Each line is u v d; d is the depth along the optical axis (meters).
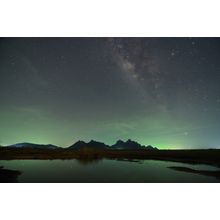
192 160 20.12
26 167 13.82
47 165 15.19
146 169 13.62
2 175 10.72
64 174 11.45
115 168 14.13
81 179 10.25
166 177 10.80
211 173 11.92
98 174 11.62
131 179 10.31
